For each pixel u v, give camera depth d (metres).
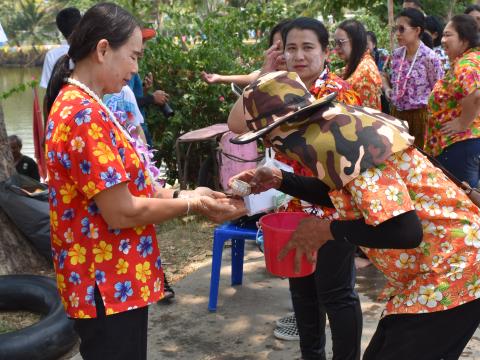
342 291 2.68
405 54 5.48
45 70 4.41
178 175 6.44
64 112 1.97
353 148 1.87
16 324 3.87
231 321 3.72
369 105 4.35
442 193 2.02
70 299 2.08
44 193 4.58
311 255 2.14
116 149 1.99
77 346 3.55
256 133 1.92
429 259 2.04
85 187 1.96
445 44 4.49
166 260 4.79
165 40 6.20
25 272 4.60
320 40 2.88
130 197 2.00
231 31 6.86
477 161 4.54
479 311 2.08
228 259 4.75
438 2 12.01
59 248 2.10
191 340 3.50
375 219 1.84
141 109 5.61
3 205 4.47
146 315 2.20
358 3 11.61
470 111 4.31
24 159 6.27
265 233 2.47
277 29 3.46
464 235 2.03
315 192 2.37
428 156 2.14
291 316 3.62
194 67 6.26
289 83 2.00
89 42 2.03
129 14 2.10
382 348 2.16
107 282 2.05
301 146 1.92
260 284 4.24
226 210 2.26
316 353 3.02
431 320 2.04
